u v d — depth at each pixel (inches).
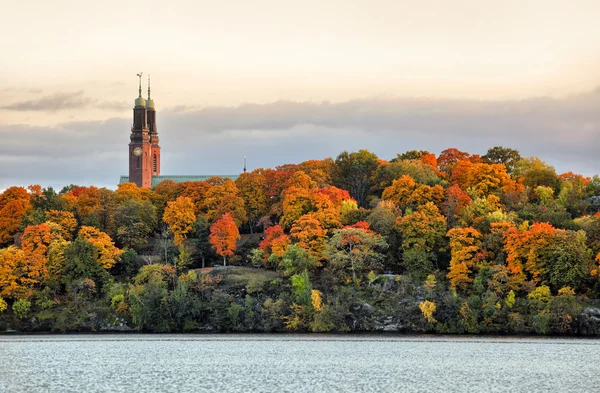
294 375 7490.2
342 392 6717.5
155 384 7062.0
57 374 7554.1
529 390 6830.7
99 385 7027.6
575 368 7854.3
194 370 7751.0
